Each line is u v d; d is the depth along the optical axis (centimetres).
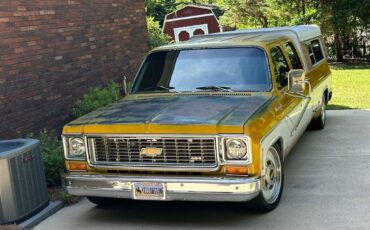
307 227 517
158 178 510
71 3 959
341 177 675
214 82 626
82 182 541
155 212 595
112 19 1106
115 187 527
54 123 895
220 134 495
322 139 892
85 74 1000
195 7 2480
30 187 584
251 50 640
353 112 1130
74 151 555
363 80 1703
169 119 523
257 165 498
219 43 664
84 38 1001
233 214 570
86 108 908
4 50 782
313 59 883
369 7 2125
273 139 549
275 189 580
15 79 803
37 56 859
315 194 614
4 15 785
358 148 817
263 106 557
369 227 508
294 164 751
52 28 902
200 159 506
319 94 883
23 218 574
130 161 530
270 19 2448
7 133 779
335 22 2217
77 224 575
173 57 671
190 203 617
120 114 566
